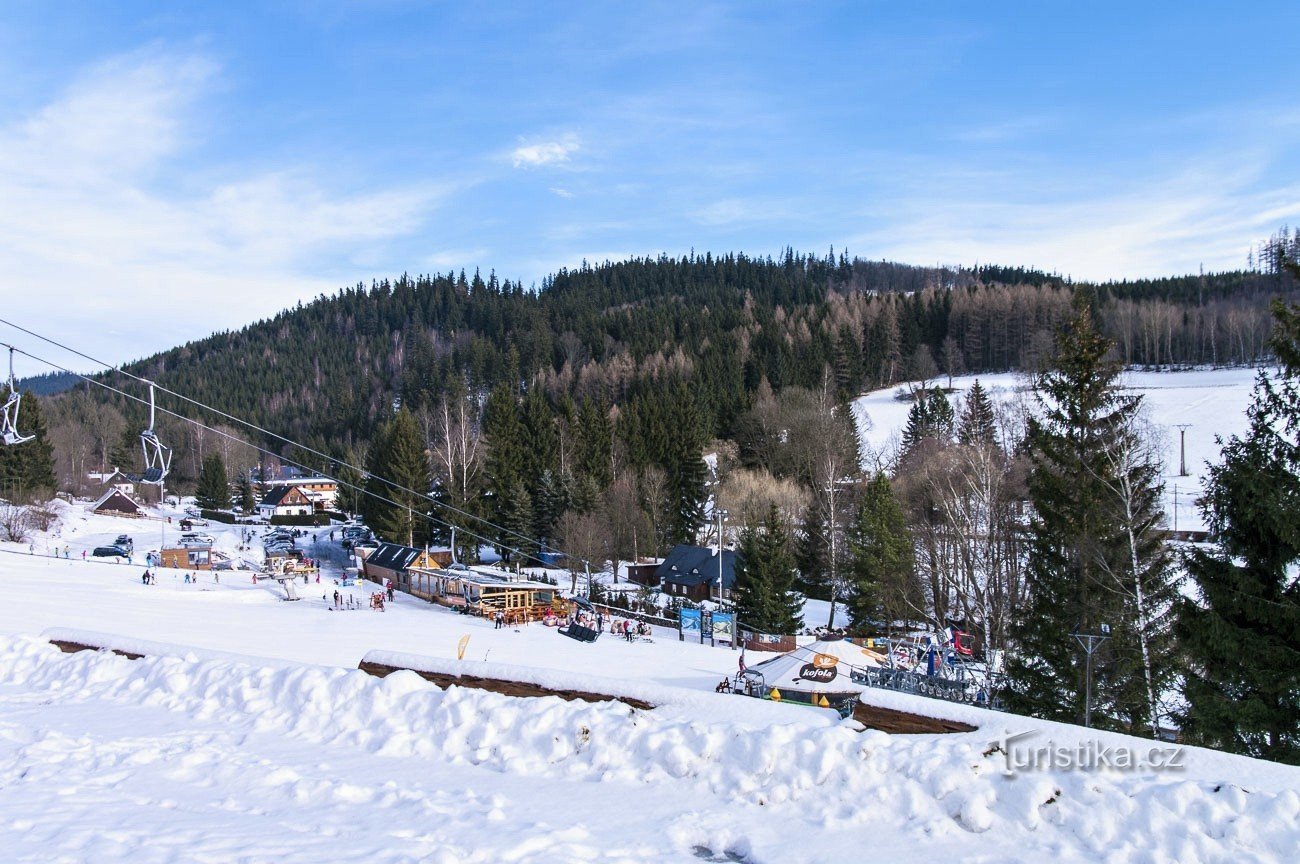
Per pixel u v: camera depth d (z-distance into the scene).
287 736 9.73
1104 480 20.95
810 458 75.38
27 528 79.44
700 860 6.45
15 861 6.11
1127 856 6.19
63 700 11.66
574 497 71.75
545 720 8.98
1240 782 7.03
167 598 50.34
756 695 28.95
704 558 63.09
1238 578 15.96
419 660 11.16
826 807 7.20
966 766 7.25
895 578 44.19
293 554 77.00
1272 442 16.22
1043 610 21.36
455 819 7.03
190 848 6.34
